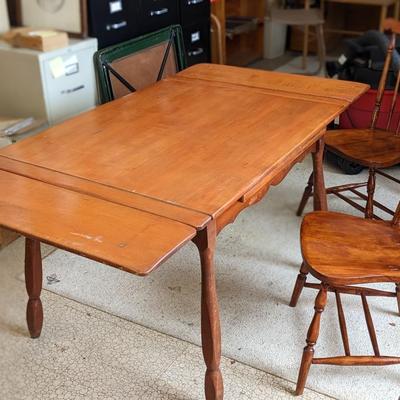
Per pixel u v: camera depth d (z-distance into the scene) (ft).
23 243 6.89
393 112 9.84
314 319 5.68
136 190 4.92
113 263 3.98
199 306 7.40
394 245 5.86
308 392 6.06
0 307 5.58
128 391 6.13
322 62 16.02
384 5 15.03
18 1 9.37
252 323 7.06
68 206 4.66
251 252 8.45
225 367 6.40
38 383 6.23
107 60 8.34
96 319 7.18
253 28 16.40
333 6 17.52
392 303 7.35
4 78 8.73
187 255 8.39
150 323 7.11
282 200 9.82
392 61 9.82
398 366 6.41
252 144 5.81
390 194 9.90
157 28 10.44
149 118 6.53
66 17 9.04
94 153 5.64
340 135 8.59
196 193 4.86
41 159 5.51
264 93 7.35
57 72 8.59
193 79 7.95
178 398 6.05
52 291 7.68
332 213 6.45
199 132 6.12
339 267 5.47
